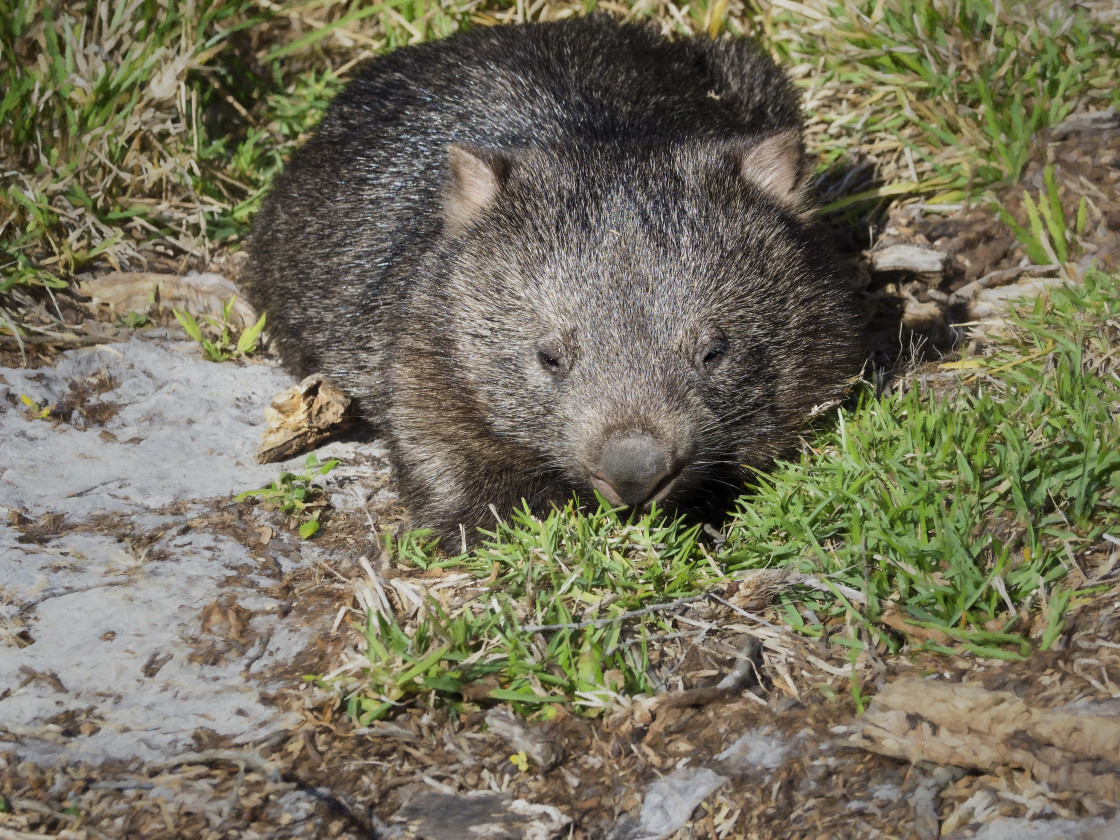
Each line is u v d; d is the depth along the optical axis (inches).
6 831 151.6
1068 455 201.0
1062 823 143.8
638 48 279.6
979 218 291.9
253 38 362.0
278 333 279.0
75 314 279.0
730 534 209.3
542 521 223.6
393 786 160.7
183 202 313.0
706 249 202.4
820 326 219.3
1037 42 309.9
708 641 182.1
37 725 170.1
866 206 306.5
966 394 225.9
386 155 258.2
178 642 188.7
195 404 259.1
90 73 315.9
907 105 317.1
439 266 220.4
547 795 159.0
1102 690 160.1
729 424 207.6
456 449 222.7
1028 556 182.9
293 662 184.5
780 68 308.7
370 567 201.8
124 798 157.5
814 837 148.6
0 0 313.1
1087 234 276.5
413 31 354.6
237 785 158.4
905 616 178.9
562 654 175.9
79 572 204.4
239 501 228.5
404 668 173.5
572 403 196.2
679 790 157.4
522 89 255.4
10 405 249.6
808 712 166.4
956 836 145.3
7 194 288.2
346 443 256.2
